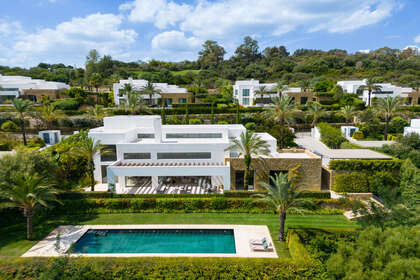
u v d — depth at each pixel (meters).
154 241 20.94
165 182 33.62
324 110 62.59
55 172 28.34
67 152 33.22
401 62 126.50
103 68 111.69
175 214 25.81
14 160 24.61
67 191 28.81
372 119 56.59
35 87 68.62
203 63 144.88
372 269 12.30
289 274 15.74
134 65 134.50
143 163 32.44
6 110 53.84
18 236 21.58
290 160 30.70
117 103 68.69
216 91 91.44
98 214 25.83
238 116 55.84
